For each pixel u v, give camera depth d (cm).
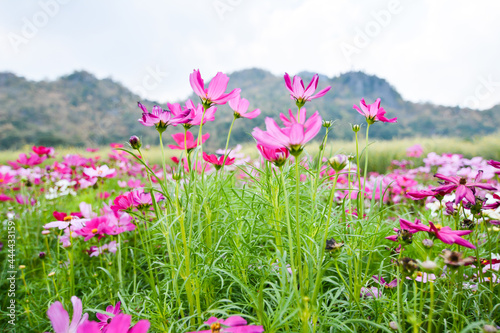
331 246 101
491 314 117
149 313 123
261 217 151
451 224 185
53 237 266
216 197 156
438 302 137
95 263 223
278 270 122
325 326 111
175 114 124
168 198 121
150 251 174
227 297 130
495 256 150
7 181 328
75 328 82
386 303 122
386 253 172
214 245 139
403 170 587
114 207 138
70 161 392
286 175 141
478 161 321
